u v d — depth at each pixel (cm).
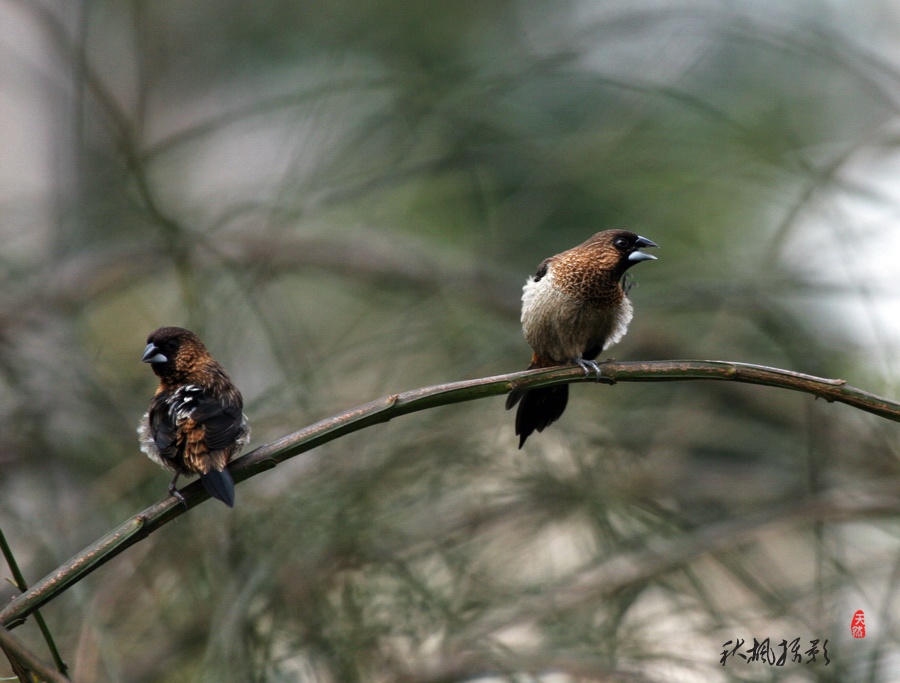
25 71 1634
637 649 1006
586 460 1194
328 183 1373
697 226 1619
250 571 1023
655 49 1480
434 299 1354
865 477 1301
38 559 1110
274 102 1327
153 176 1494
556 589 1071
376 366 1366
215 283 1352
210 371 760
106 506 1138
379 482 1096
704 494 1316
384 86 1379
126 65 1952
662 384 1372
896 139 1250
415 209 1731
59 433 1202
